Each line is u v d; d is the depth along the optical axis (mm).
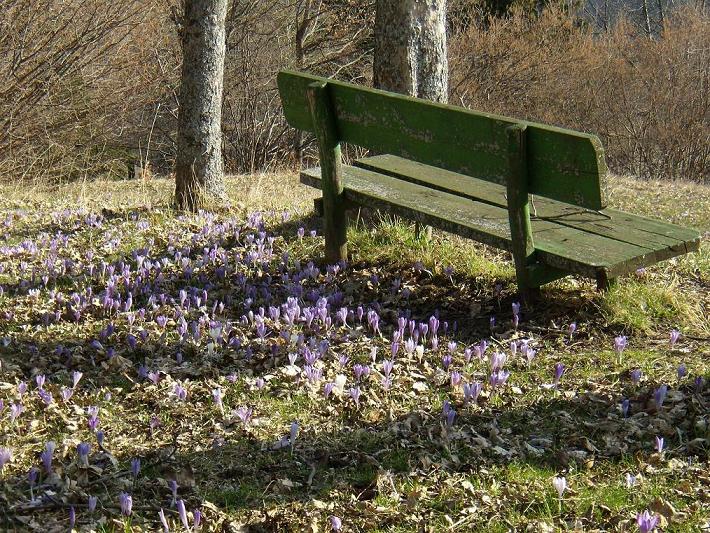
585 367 4547
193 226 7906
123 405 4293
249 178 14945
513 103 29656
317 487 3488
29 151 17281
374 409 4141
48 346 5004
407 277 6047
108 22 17188
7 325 5355
